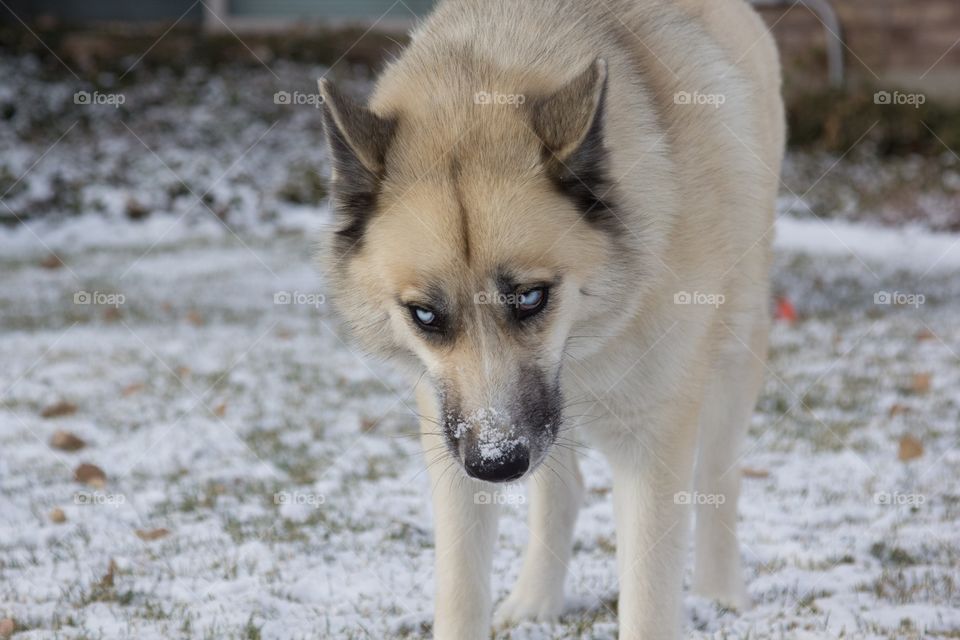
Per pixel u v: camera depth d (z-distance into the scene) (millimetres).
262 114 18156
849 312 9898
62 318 9977
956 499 5133
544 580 4012
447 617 3330
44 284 11578
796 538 4695
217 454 6137
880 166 16750
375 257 3178
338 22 20844
